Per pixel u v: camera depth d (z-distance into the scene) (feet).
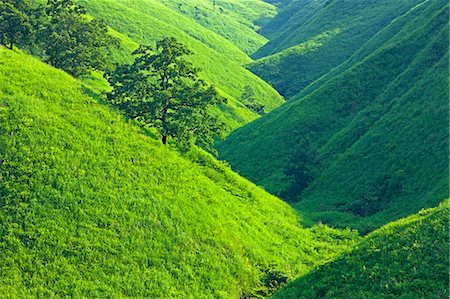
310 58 545.85
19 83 131.95
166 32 513.45
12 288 80.74
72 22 182.19
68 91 141.49
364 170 199.62
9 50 153.38
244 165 257.55
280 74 544.21
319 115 271.49
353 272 88.58
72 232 94.58
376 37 364.79
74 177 106.93
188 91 148.56
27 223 92.63
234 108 395.55
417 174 174.60
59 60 172.24
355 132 235.40
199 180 135.13
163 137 146.00
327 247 136.56
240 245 113.39
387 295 75.61
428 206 145.48
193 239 106.42
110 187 109.29
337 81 290.35
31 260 86.79
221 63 502.79
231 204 134.51
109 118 137.59
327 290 87.35
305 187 210.38
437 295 70.49
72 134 120.26
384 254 88.84
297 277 102.32
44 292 82.07
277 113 323.78
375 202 175.32
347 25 585.22
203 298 92.99
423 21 306.35
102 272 89.61
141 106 144.36
